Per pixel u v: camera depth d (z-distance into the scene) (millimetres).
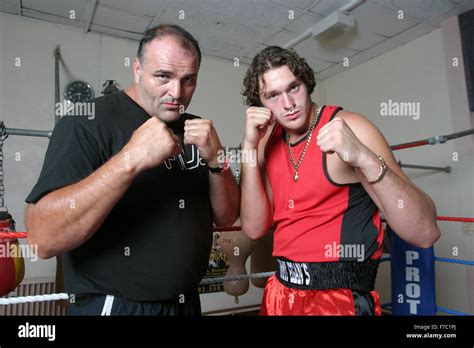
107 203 694
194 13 2961
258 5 2852
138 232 819
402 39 3447
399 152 3555
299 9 2922
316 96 4562
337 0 2803
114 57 3352
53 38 3088
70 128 803
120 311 792
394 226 769
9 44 2896
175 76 828
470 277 2889
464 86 2984
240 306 3619
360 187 857
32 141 2900
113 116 866
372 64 3893
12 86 2877
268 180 1054
